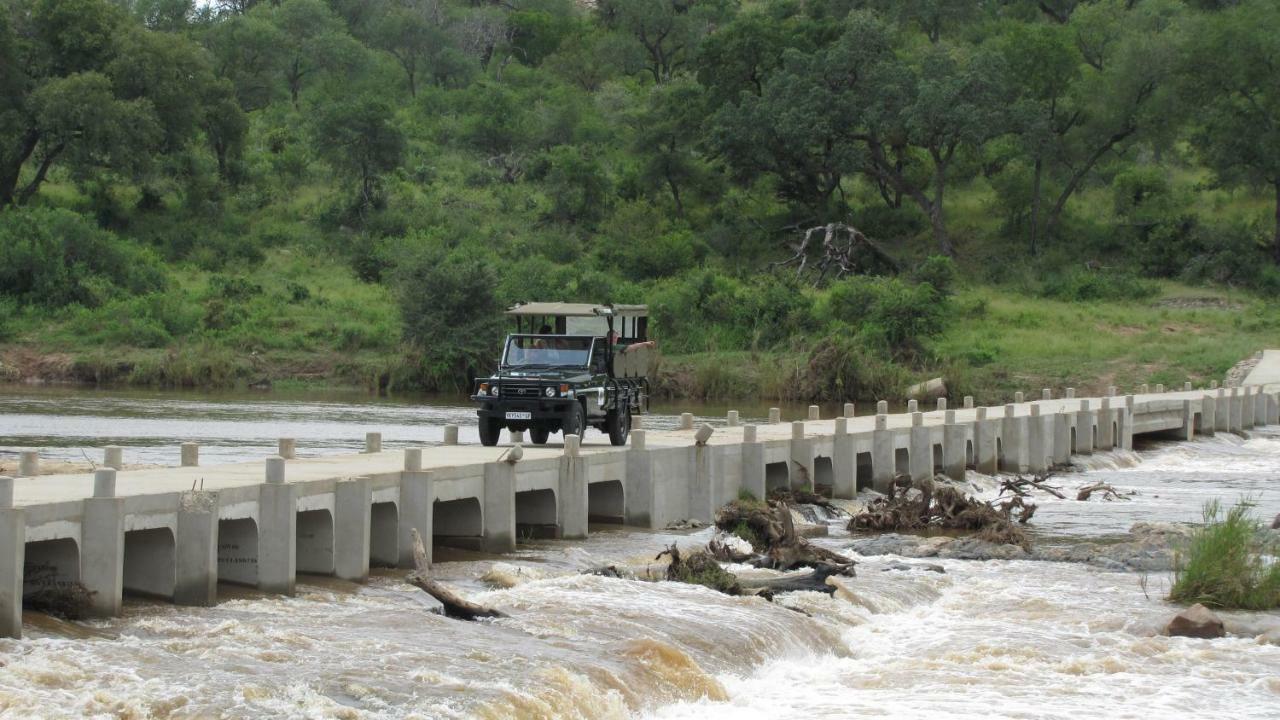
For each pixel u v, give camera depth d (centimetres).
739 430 3397
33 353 6956
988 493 3531
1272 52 8325
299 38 12444
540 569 2103
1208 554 2112
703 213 9600
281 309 7550
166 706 1239
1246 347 7138
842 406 6456
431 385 6881
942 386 6412
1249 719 1491
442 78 12431
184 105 9088
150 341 7100
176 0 11919
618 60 12612
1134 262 8869
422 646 1507
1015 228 9175
